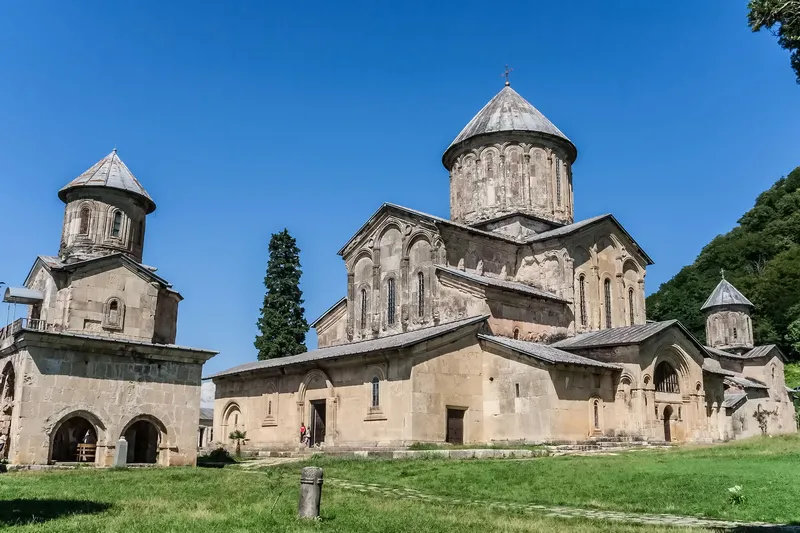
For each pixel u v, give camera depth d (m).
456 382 31.45
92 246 28.81
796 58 11.75
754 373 53.12
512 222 40.88
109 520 11.80
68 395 24.58
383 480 20.31
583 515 14.32
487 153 42.78
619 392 31.56
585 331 37.78
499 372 31.66
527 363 30.38
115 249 29.20
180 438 27.00
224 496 15.85
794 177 99.75
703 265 94.38
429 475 20.41
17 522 11.50
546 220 41.72
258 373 40.16
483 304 33.25
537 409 29.59
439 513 13.59
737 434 45.25
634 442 30.38
